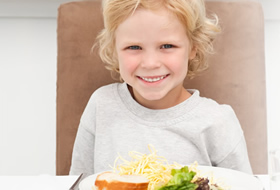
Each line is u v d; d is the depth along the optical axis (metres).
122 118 1.15
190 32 1.02
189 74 1.23
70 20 1.26
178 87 1.11
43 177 0.86
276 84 1.82
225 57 1.28
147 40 0.95
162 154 1.09
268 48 1.81
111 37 1.06
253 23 1.28
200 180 0.65
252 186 0.70
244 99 1.29
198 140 1.10
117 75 1.27
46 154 1.82
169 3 0.94
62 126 1.29
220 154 1.11
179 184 0.60
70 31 1.26
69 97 1.28
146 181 0.65
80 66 1.27
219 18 1.27
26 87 1.78
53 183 0.83
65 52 1.27
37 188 0.80
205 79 1.28
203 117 1.11
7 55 1.76
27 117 1.80
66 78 1.28
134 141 1.11
